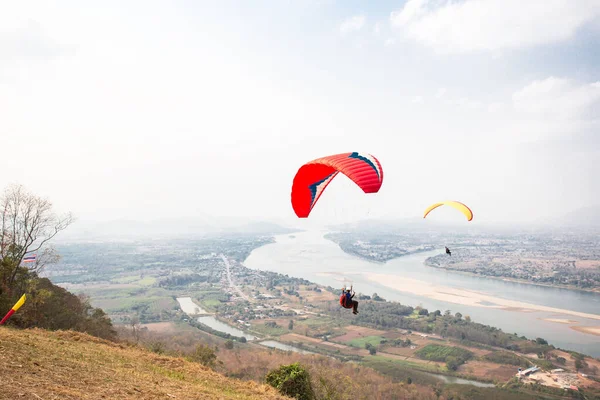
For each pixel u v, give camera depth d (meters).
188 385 17.58
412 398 52.84
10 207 37.84
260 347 79.12
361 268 188.50
